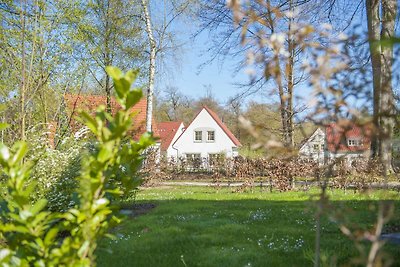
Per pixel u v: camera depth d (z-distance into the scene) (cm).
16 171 173
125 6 2012
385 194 225
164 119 6406
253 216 930
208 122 4400
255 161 1769
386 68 201
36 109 1109
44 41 1023
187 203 1269
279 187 1691
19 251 173
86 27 1609
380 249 171
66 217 179
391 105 197
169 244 632
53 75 1145
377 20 798
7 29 991
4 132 847
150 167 2033
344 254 514
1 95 910
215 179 2147
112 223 196
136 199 1459
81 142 1009
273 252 566
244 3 181
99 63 1900
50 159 838
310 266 484
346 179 1334
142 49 2106
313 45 192
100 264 521
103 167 174
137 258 550
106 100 1556
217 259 533
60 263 169
